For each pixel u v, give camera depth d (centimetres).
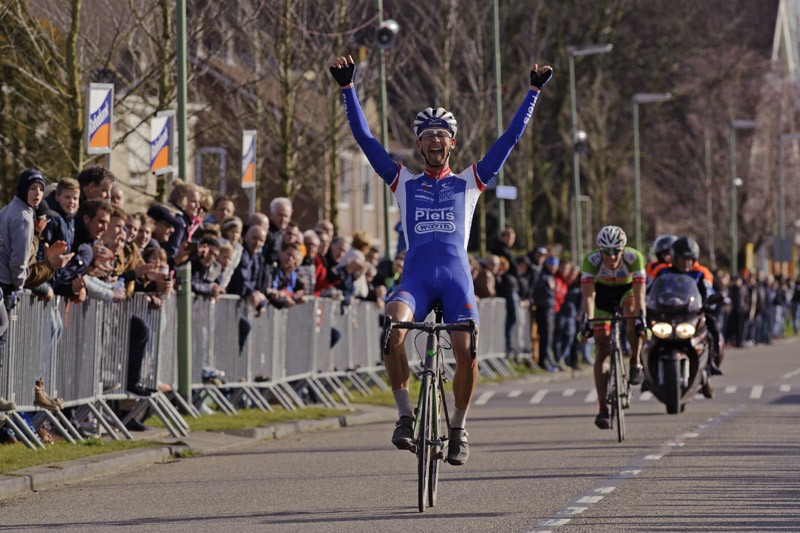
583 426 3850
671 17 13562
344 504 2353
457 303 2291
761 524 2069
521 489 2509
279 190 6606
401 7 8819
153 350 3400
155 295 3406
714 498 2344
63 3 4469
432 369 2272
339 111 6512
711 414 4150
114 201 3500
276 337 4184
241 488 2581
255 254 4016
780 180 13588
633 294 3556
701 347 4134
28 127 4669
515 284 6469
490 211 11475
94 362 3178
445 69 8162
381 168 2364
